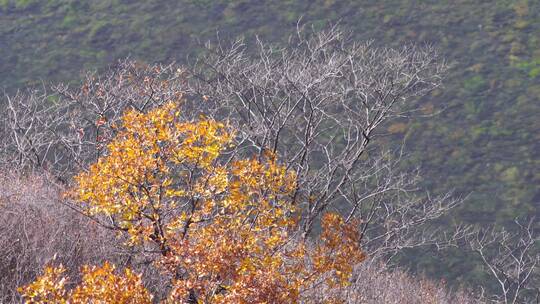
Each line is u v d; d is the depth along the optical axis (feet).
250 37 298.97
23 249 73.92
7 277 72.13
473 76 294.87
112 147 62.75
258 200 62.59
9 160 105.81
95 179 62.13
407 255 182.19
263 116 97.30
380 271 106.22
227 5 317.22
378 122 101.04
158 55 289.12
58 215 82.23
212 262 57.41
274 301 57.47
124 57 287.89
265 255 60.44
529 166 253.24
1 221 77.82
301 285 62.69
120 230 66.28
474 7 332.19
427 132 257.14
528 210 232.73
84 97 123.03
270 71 100.48
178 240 61.36
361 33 307.58
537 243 210.38
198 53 289.74
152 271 75.00
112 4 322.96
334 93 100.68
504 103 282.77
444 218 219.61
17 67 278.67
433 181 238.27
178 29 304.50
